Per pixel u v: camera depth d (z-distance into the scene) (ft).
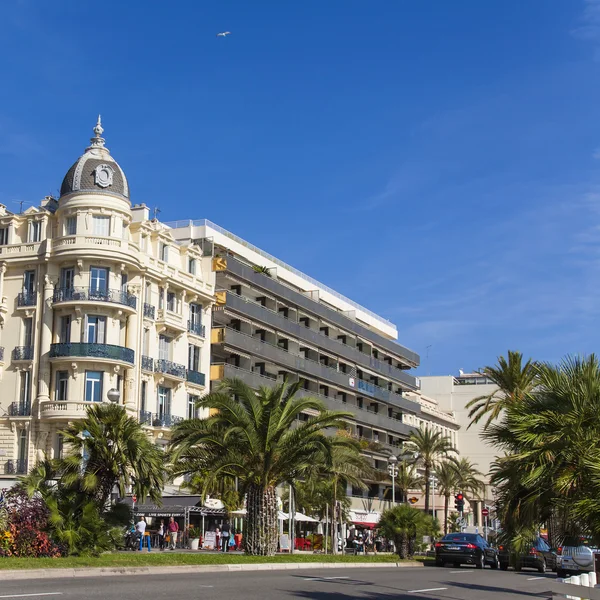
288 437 112.88
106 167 183.11
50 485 94.38
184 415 196.65
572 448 51.29
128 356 177.68
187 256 208.74
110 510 98.17
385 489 305.73
